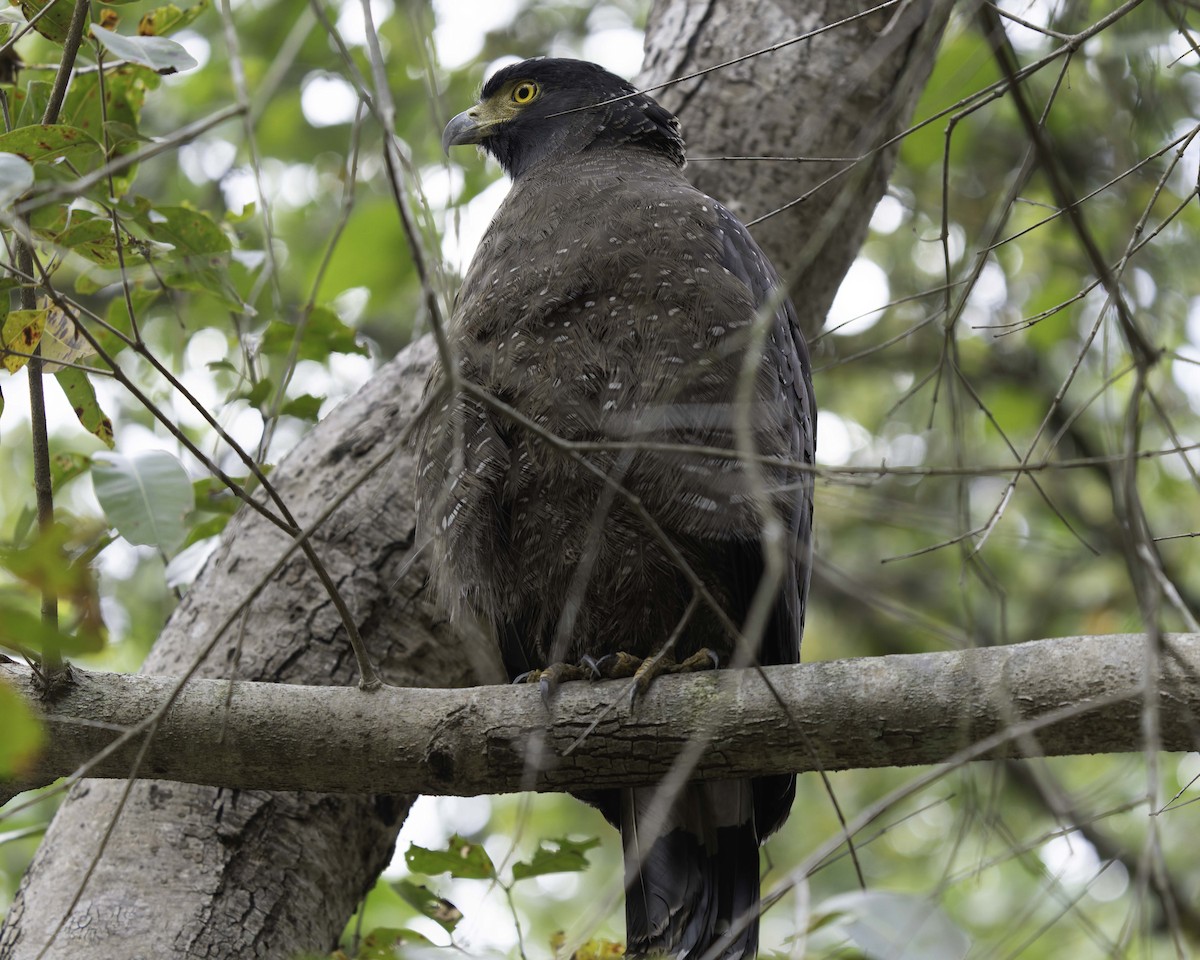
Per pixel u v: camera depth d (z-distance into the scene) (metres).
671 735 5.76
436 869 6.72
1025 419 13.68
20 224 5.35
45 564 4.07
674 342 6.98
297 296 13.16
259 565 7.82
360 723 5.81
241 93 5.26
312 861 7.27
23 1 6.29
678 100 9.22
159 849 7.03
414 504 7.93
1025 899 11.16
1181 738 5.18
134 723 5.66
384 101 4.38
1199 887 12.02
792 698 5.62
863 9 9.16
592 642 7.52
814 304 9.09
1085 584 13.99
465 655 7.95
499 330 7.28
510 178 9.63
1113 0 8.68
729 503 6.85
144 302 8.12
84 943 6.67
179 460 6.01
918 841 13.80
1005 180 12.52
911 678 5.51
